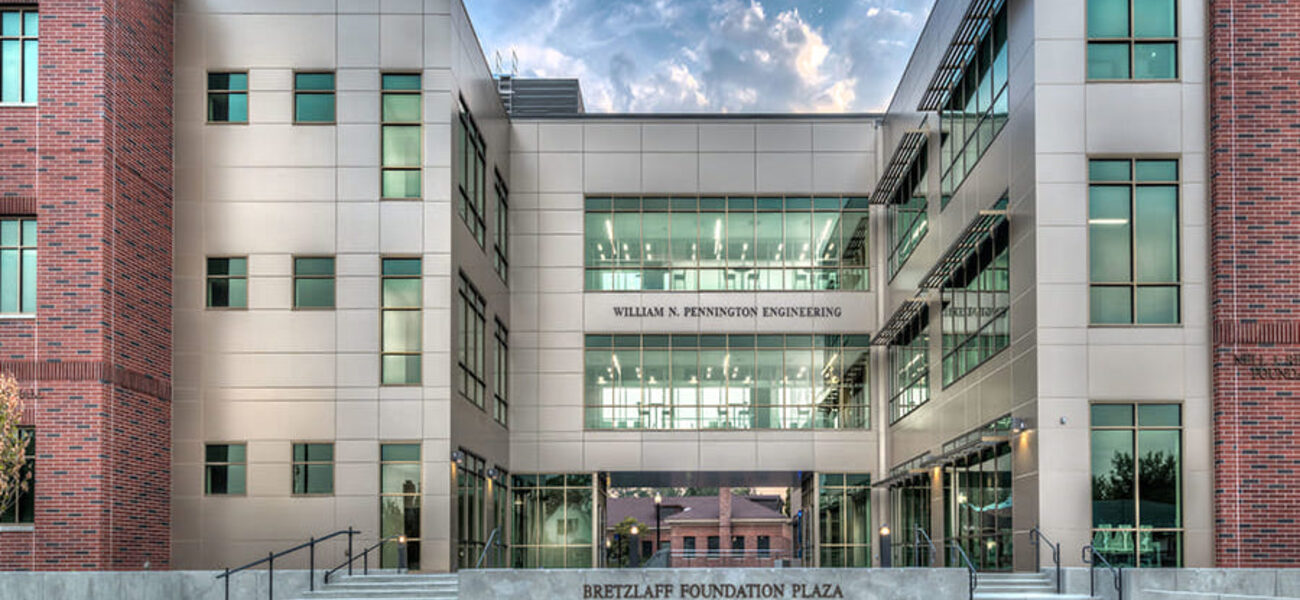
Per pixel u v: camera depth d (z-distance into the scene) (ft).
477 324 112.78
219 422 98.27
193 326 99.40
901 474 117.50
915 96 119.03
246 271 99.96
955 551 102.63
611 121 134.92
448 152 100.48
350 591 78.79
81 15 85.71
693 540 252.83
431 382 98.22
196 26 101.76
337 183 100.42
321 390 98.43
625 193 134.21
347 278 99.50
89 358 83.61
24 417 82.89
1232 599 61.72
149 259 94.22
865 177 134.82
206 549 96.68
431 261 99.55
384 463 97.45
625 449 130.82
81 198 84.64
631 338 132.67
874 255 133.80
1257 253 79.66
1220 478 78.38
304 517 96.99
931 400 110.93
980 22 95.55
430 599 77.46
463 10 106.52
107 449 84.12
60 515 82.43
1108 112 82.02
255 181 100.53
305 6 101.86
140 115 93.09
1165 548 78.59
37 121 85.10
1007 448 87.20
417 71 101.09
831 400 132.26
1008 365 86.99
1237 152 80.53
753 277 133.59
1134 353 80.33
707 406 131.95
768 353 132.98
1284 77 80.79
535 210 133.59
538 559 129.29
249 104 101.19
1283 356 78.89
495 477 117.60
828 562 129.80
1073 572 74.38
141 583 73.36
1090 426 79.71
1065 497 79.00
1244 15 81.35
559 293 132.77
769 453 131.44
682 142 135.13
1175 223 81.46
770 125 135.33
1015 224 85.97
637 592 71.00
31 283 84.84
